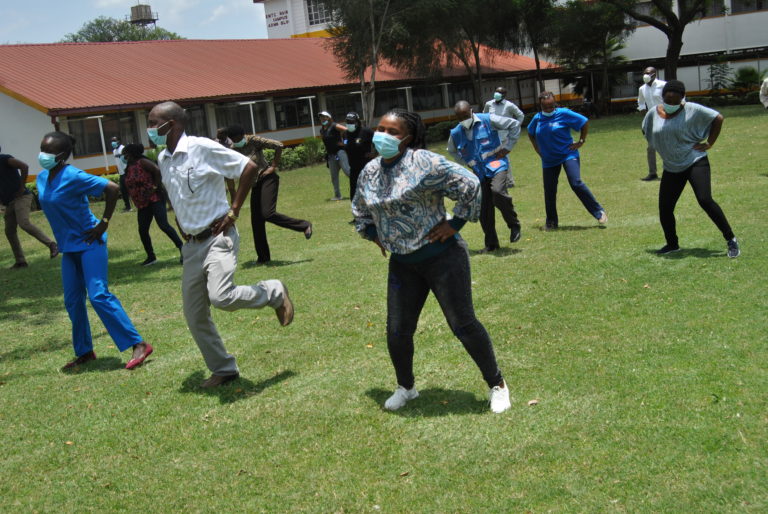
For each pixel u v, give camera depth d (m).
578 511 3.04
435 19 33.66
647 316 5.39
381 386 4.66
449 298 3.96
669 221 7.12
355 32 32.06
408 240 3.91
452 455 3.63
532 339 5.19
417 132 3.91
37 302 8.42
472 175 3.79
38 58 28.77
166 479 3.66
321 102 34.44
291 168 27.11
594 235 8.57
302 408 4.39
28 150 24.95
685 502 3.02
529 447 3.62
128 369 5.46
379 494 3.34
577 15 39.03
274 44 39.81
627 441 3.57
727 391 3.98
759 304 5.33
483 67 44.41
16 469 3.91
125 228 14.88
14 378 5.53
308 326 6.12
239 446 3.96
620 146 20.09
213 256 4.62
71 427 4.42
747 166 12.65
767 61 38.81
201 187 4.60
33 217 19.14
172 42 35.47
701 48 40.47
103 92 26.50
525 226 9.79
